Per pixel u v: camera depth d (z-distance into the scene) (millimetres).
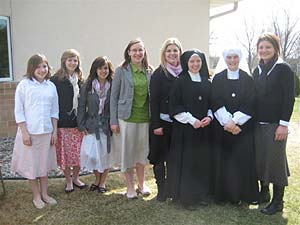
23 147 4086
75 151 4516
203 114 4008
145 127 4332
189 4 8555
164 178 4301
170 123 4145
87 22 7984
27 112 4016
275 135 3809
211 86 4059
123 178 5152
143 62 4312
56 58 7879
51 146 4262
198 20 8664
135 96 4219
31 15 7629
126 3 8172
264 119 3869
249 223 3795
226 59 4000
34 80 4043
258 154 3988
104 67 4387
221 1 10297
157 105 4070
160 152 4207
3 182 4715
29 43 7680
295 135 8055
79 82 4520
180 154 4020
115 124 4297
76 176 4781
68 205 4246
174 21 8516
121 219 3900
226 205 4207
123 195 4547
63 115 4402
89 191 4680
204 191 4098
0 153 6301
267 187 4266
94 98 4387
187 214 3998
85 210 4113
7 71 7512
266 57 3848
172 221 3852
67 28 7879
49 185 4867
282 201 4051
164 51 4078
